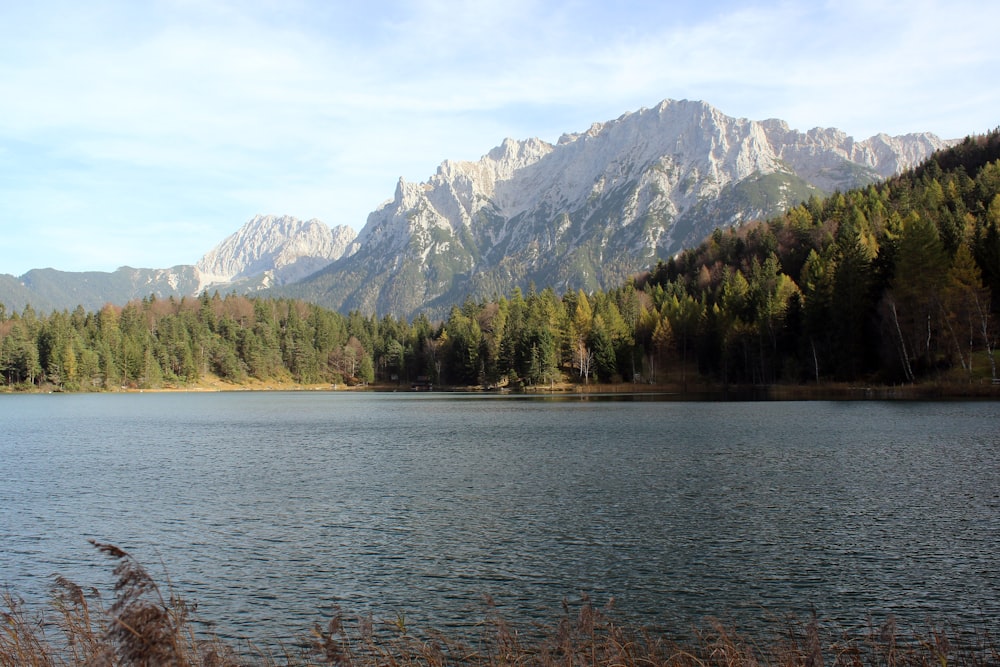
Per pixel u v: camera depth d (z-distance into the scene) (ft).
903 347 336.70
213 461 180.45
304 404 480.23
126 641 38.52
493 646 61.11
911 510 108.06
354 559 89.66
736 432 216.13
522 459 172.35
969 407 263.70
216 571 85.81
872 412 261.65
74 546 98.12
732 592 75.51
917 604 71.00
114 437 247.29
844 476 136.87
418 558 89.66
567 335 590.14
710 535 97.25
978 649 59.93
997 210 417.49
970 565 82.43
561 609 71.46
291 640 65.16
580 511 113.19
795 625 66.13
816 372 395.55
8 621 57.82
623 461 163.53
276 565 87.76
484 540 97.30
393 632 66.59
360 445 213.46
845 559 85.56
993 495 116.98
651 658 55.93
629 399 422.00
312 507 120.37
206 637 65.46
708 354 502.79
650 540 95.50
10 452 202.90
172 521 111.65
